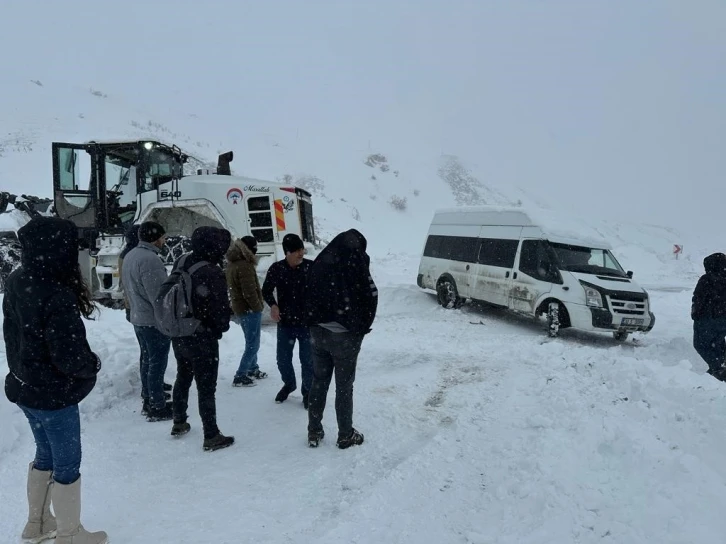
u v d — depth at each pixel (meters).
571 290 9.83
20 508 3.55
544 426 4.62
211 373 4.42
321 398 4.50
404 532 3.20
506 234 11.30
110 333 6.76
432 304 12.76
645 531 2.95
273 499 3.67
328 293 4.27
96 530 3.30
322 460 4.25
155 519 3.43
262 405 5.56
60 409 2.90
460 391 6.01
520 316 11.95
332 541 3.09
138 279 4.88
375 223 40.03
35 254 2.79
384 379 6.49
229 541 3.17
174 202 10.17
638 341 10.22
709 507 3.10
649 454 3.67
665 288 18.91
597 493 3.35
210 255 4.35
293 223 10.47
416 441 4.66
